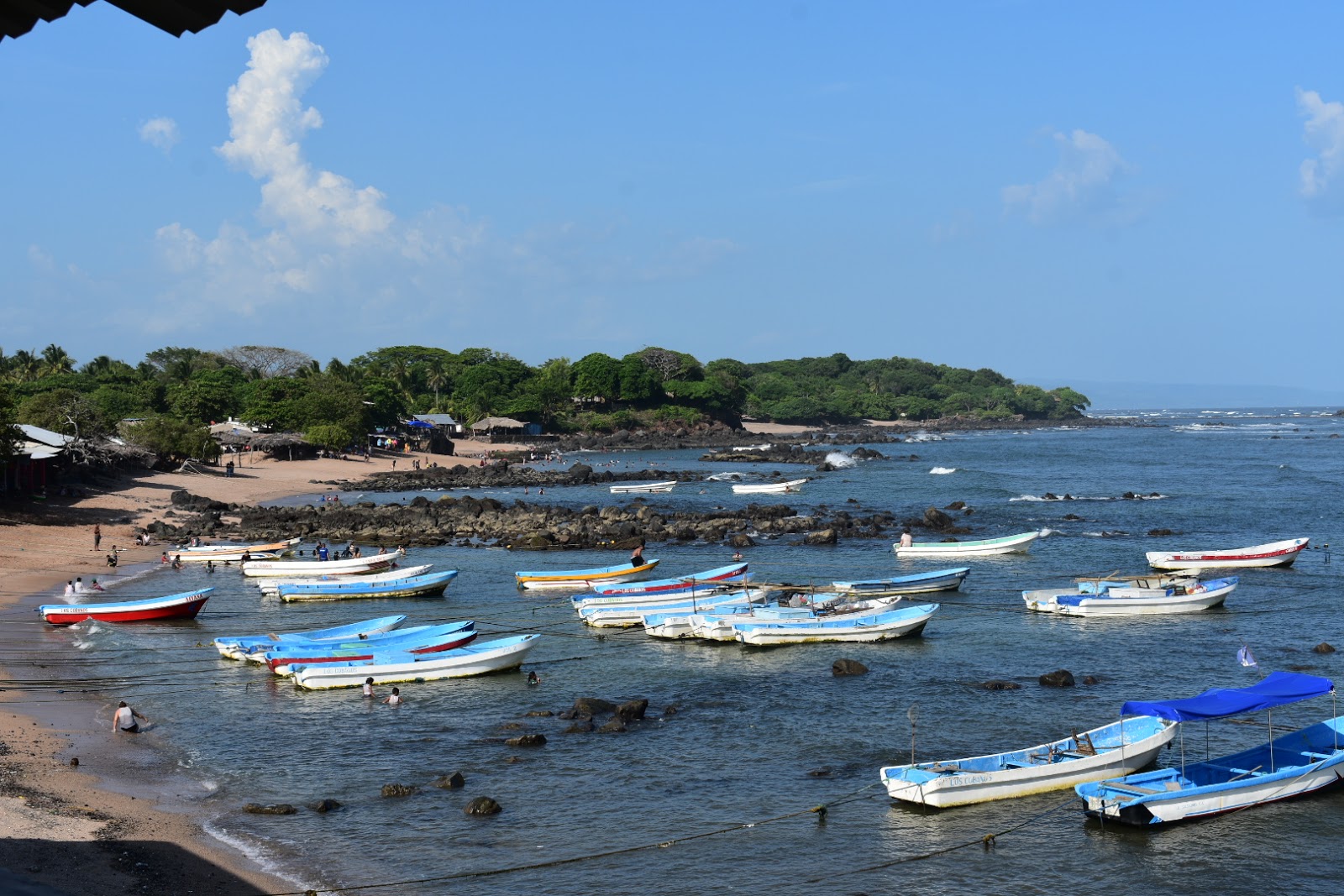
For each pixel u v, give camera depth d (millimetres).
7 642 52719
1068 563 77875
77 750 36094
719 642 53906
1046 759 33594
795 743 37594
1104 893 26672
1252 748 34656
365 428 194125
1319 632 54781
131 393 191250
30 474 102062
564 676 47562
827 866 28109
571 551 87500
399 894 26156
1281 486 134500
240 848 28359
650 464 188000
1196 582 62062
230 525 98375
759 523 97312
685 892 26609
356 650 47656
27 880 24719
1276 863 28078
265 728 39469
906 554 81438
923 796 31375
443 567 79438
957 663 49250
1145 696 43000
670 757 36188
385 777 34344
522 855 28531
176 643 53531
